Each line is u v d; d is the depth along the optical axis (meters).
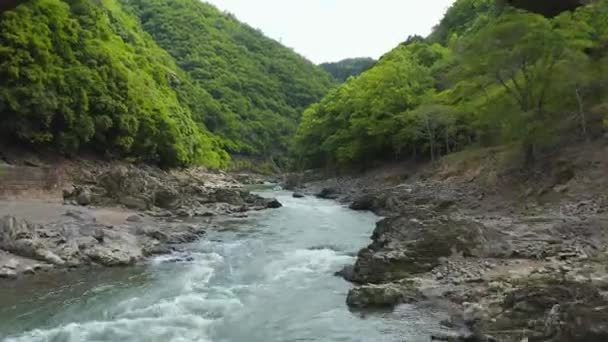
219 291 18.70
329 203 51.19
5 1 23.84
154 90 84.31
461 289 16.06
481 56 36.28
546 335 11.70
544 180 32.16
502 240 20.69
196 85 150.38
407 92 64.69
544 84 33.81
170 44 180.12
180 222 34.72
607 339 10.30
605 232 21.17
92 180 45.25
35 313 16.23
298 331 14.45
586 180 29.08
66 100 48.88
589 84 34.34
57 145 49.03
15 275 20.25
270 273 21.42
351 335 13.89
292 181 81.38
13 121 44.00
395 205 39.88
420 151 62.56
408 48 91.44
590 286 13.83
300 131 102.19
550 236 21.31
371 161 71.25
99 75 57.22
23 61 45.34
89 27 68.94
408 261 19.64
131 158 62.91
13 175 37.41
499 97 40.31
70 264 22.09
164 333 14.48
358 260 20.67
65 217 30.23
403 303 16.02
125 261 22.92
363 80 82.75
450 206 35.53
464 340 12.70
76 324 15.19
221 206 43.34
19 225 23.94
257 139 146.88
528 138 33.19
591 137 33.28
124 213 35.53
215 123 135.50
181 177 71.25
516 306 13.48
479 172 41.44
